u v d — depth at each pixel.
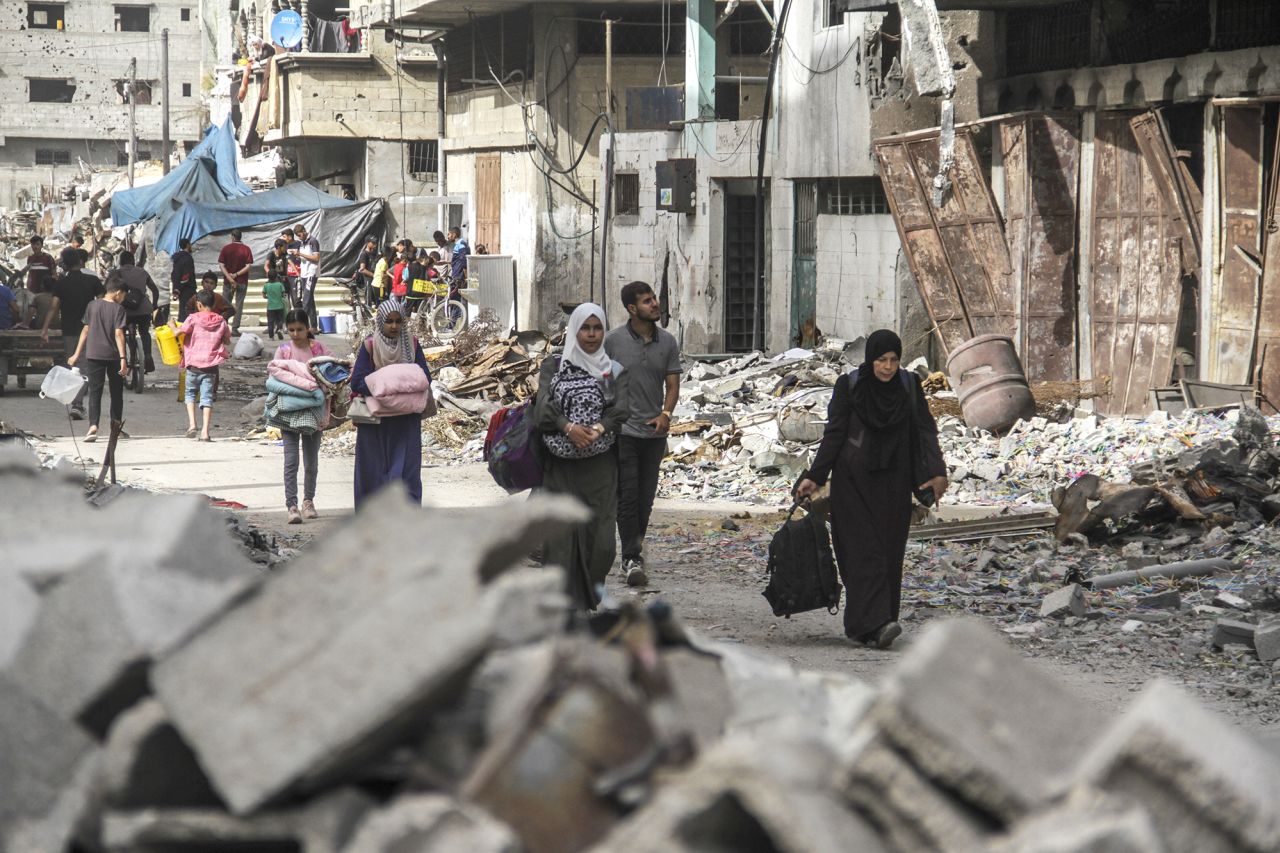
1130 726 2.55
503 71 33.78
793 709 3.22
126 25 88.06
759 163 23.52
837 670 7.28
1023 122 17.55
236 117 59.72
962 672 2.66
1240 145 15.08
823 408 16.61
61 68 86.31
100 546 3.13
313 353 12.20
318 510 12.70
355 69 39.75
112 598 2.79
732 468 15.04
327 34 40.78
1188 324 16.61
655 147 28.00
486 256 33.34
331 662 2.61
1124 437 14.44
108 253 49.84
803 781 2.43
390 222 40.41
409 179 40.44
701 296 26.30
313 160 45.59
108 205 60.81
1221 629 7.93
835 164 22.00
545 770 2.62
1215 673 7.42
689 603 9.16
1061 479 13.51
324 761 2.53
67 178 87.06
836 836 2.32
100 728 2.84
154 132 87.50
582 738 2.67
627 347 9.52
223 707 2.63
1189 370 16.48
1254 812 2.46
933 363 20.22
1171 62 15.95
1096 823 2.35
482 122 35.28
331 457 16.61
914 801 2.44
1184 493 11.13
